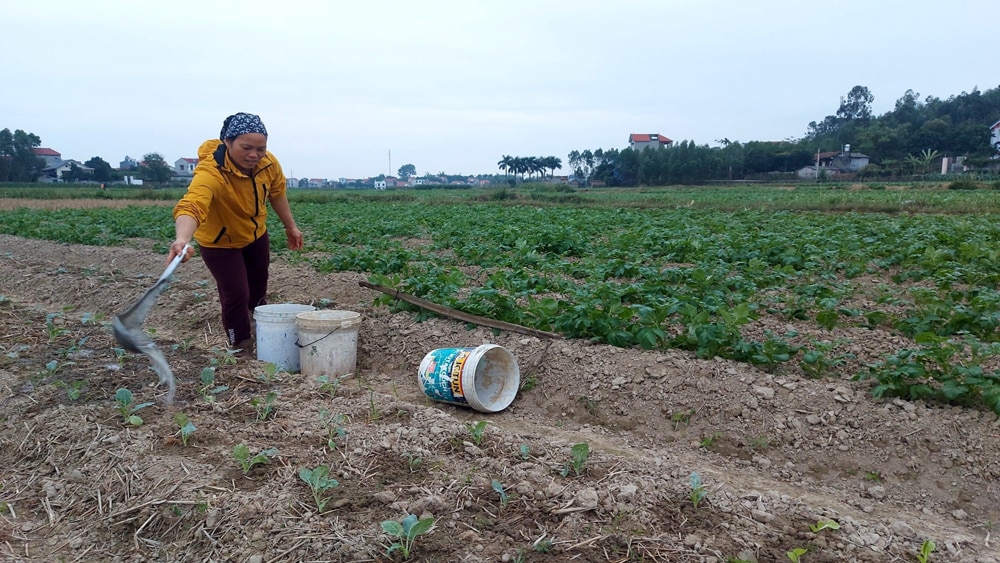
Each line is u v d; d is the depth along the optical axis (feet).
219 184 17.93
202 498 11.23
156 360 13.33
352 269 32.89
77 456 13.15
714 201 104.17
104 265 41.01
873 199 96.48
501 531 10.46
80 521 11.46
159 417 14.57
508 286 24.63
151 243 50.72
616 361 17.58
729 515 11.10
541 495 11.41
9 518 11.65
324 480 11.21
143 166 307.99
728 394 15.70
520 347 19.19
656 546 10.09
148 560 10.36
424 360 17.56
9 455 13.71
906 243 38.65
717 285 26.08
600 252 37.58
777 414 15.03
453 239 46.70
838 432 14.35
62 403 15.29
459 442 13.56
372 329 22.13
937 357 15.42
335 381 17.52
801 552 9.86
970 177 187.21
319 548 9.92
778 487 13.28
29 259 43.60
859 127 344.90
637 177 290.35
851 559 10.16
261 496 11.17
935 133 292.40
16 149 269.64
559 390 17.33
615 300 20.61
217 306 25.23
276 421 14.55
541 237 42.78
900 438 13.96
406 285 23.91
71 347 19.76
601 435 15.60
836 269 32.81
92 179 299.38
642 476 12.28
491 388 17.49
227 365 18.42
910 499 12.92
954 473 13.23
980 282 27.81
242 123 17.87
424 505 10.93
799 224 54.85
